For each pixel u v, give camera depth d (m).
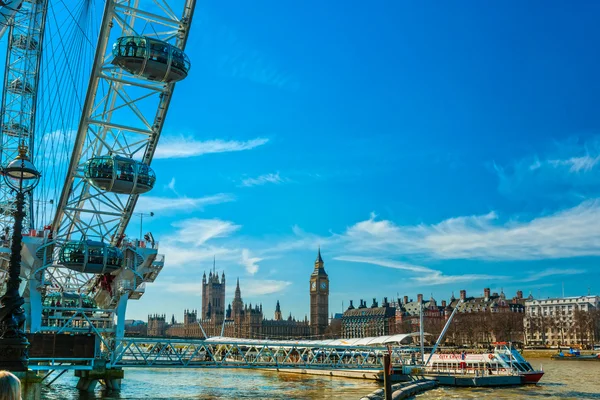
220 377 119.56
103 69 66.25
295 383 103.25
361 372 111.94
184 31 66.19
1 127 102.81
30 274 75.69
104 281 84.88
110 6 62.75
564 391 89.62
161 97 70.44
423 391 88.62
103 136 77.06
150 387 93.12
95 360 76.19
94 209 79.81
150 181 72.88
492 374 103.88
